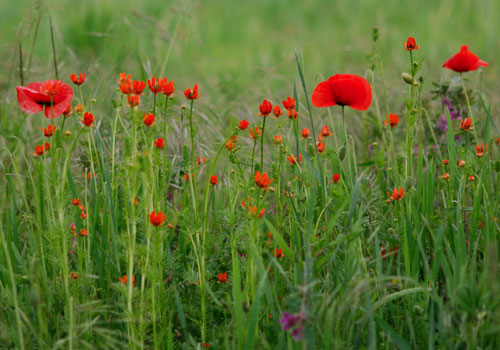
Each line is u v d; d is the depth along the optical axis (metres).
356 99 3.60
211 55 8.02
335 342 3.36
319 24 10.43
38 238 3.56
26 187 3.94
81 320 3.46
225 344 3.40
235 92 5.37
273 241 3.57
